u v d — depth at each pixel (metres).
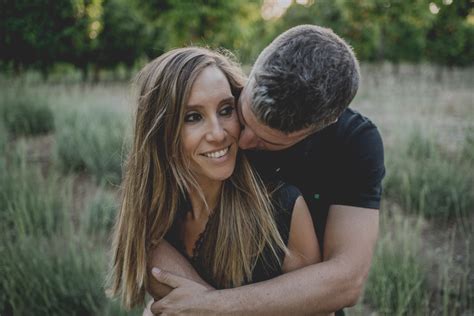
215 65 1.25
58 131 5.70
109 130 5.38
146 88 1.30
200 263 1.43
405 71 12.30
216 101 1.21
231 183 1.36
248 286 1.27
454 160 4.32
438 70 11.81
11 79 7.63
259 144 1.26
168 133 1.27
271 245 1.32
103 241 3.36
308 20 12.95
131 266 1.42
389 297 2.55
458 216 3.51
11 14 7.98
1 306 2.58
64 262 2.82
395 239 3.06
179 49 1.30
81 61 12.73
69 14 8.77
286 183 1.36
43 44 8.69
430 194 3.75
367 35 12.11
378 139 1.39
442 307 2.64
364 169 1.35
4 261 2.74
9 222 3.51
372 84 9.23
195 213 1.41
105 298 2.64
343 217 1.36
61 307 2.62
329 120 1.19
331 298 1.26
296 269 1.34
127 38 13.99
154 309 1.33
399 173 4.20
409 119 5.39
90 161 4.72
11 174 3.95
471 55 12.81
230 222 1.35
